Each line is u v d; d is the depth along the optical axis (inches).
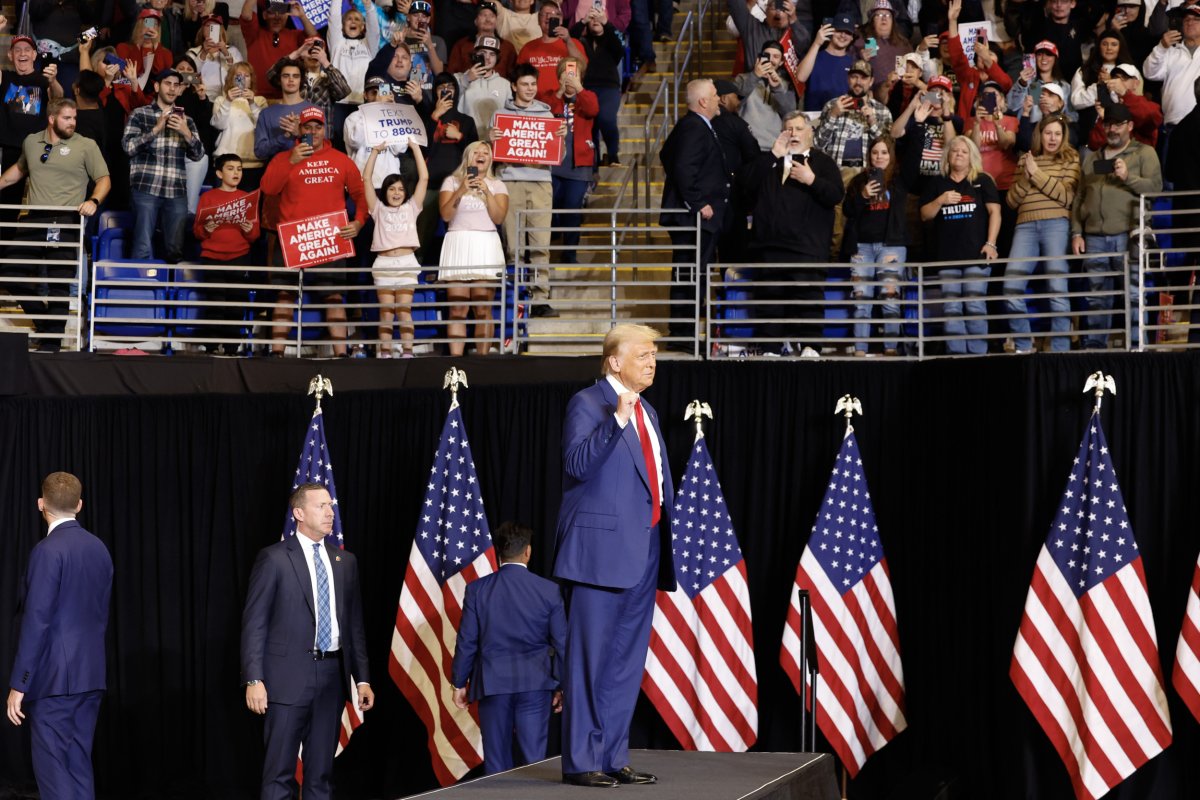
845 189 423.5
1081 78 448.5
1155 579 320.2
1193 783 316.8
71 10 523.5
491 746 311.4
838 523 346.9
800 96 465.7
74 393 372.5
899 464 358.3
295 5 500.1
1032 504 327.0
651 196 489.4
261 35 505.0
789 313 400.5
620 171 494.3
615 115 480.7
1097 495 315.3
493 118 412.2
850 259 401.1
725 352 399.9
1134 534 318.3
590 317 425.7
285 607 299.3
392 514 373.4
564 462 197.6
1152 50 467.8
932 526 353.7
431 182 437.1
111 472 370.0
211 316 422.9
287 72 446.0
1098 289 378.3
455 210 402.9
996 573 336.8
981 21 501.0
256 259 430.3
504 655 307.3
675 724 346.6
